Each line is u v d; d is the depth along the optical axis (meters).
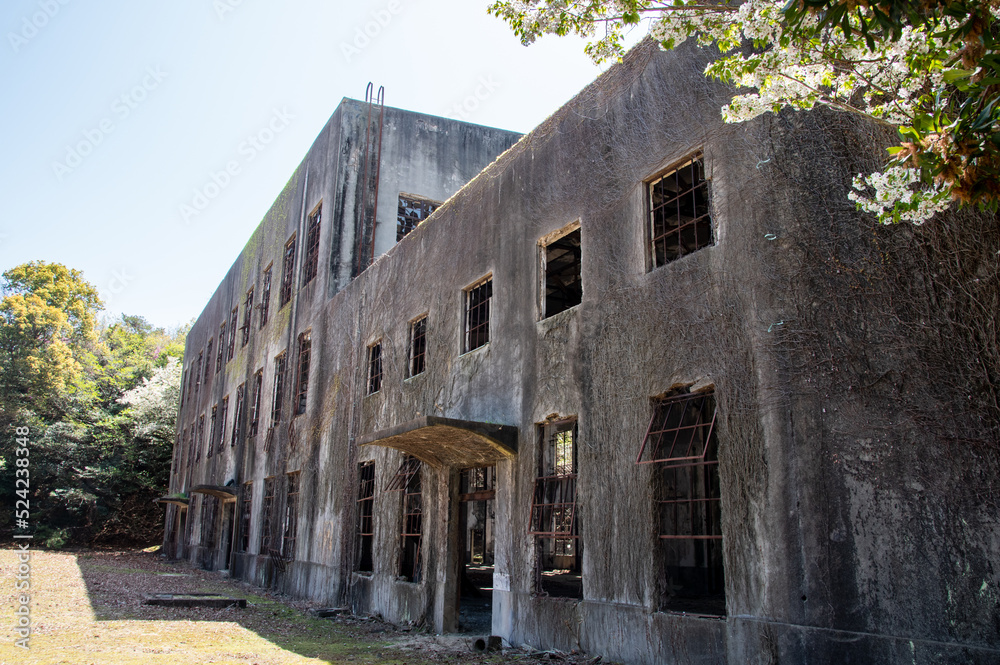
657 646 7.38
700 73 8.12
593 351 9.00
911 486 5.96
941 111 4.64
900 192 4.85
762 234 7.07
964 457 5.86
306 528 17.20
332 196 19.31
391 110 20.66
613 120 9.36
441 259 13.12
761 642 6.37
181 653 8.95
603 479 8.47
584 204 9.65
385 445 11.30
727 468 7.00
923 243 6.41
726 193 7.54
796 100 5.50
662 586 7.62
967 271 6.22
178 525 32.19
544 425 9.95
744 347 7.05
